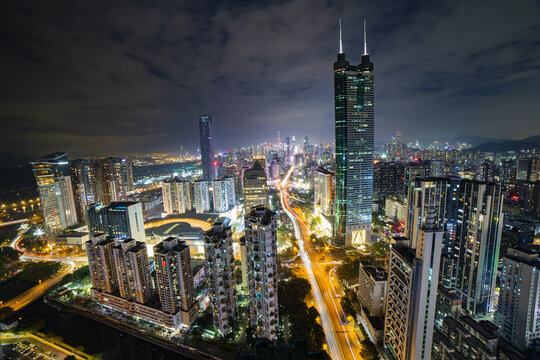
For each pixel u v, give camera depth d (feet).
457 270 589.73
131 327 526.98
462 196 575.38
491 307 552.41
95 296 591.78
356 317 526.98
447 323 452.76
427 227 325.62
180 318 509.35
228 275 471.62
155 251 493.77
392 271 391.24
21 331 520.01
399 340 372.38
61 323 558.56
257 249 403.54
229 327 478.18
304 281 612.70
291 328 481.05
